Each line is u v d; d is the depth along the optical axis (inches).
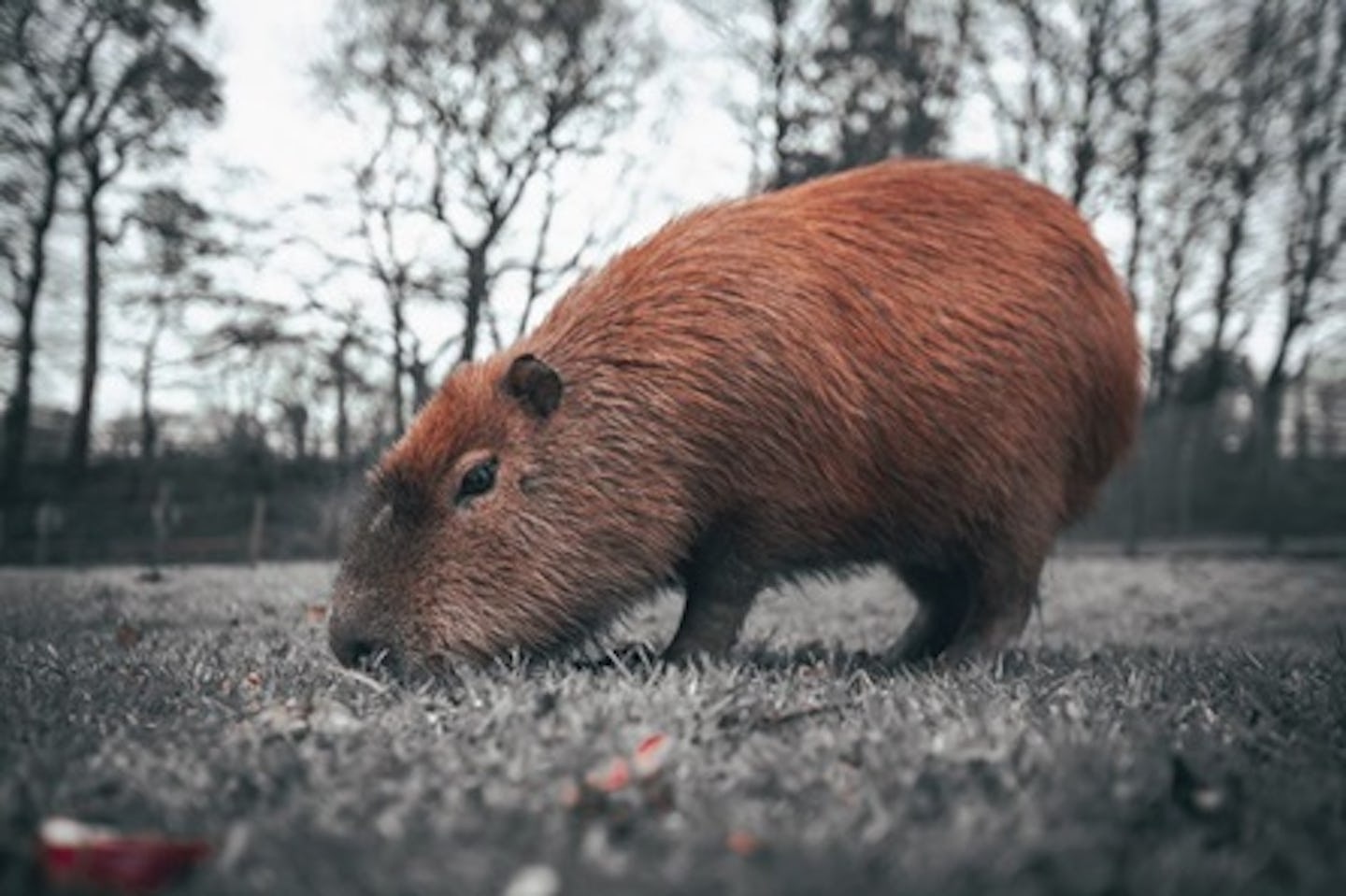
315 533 194.5
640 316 48.1
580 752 28.7
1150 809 26.0
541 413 46.3
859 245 50.7
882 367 49.3
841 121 157.1
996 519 52.3
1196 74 223.3
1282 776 29.2
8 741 32.5
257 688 43.1
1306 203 258.5
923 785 26.9
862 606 92.8
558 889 19.9
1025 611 54.4
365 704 38.3
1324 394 245.1
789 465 48.3
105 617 75.7
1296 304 265.7
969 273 51.6
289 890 20.6
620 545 46.6
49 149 217.2
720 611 49.4
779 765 28.4
